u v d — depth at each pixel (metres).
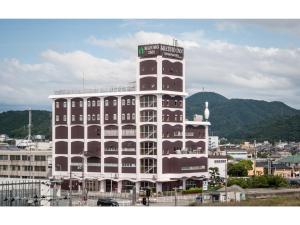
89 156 184.75
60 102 193.12
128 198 161.12
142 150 174.88
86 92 187.75
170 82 176.50
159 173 170.75
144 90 175.50
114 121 181.12
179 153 176.50
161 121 172.62
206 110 190.00
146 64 175.88
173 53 177.88
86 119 187.25
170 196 163.38
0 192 126.12
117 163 179.25
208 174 188.25
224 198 142.00
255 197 147.12
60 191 169.38
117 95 180.38
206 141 188.12
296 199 130.88
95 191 181.38
